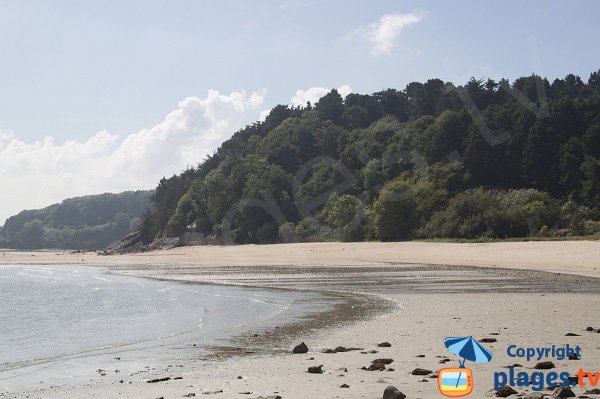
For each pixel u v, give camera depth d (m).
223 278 50.62
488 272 48.34
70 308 31.80
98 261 104.75
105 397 10.88
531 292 30.70
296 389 10.73
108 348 18.22
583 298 26.88
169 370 13.95
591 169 103.62
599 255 60.69
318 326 21.05
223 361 14.77
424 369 11.97
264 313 25.80
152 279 53.16
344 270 56.41
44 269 81.25
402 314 23.23
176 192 186.00
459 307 24.61
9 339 21.31
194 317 25.59
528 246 74.31
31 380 13.42
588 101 126.25
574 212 99.06
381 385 10.79
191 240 160.00
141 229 186.50
